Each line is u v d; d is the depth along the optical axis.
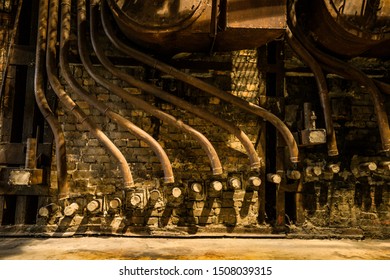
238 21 3.09
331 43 3.68
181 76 3.58
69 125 3.79
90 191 3.72
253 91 3.97
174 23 3.11
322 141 3.51
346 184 3.95
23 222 3.64
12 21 3.96
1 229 3.58
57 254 2.89
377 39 3.37
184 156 3.84
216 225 3.77
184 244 3.37
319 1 3.38
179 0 3.10
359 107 4.05
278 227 3.80
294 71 4.03
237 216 3.81
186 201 3.79
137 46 3.83
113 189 3.74
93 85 3.84
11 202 3.86
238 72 3.98
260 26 3.11
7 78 3.84
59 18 3.98
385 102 4.10
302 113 3.85
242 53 4.01
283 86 4.01
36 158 3.64
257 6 3.11
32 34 3.98
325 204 3.91
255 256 2.92
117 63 3.86
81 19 3.76
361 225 3.88
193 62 3.91
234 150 3.88
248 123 3.93
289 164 3.91
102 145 3.75
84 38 3.71
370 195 3.95
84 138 3.78
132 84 3.61
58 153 3.53
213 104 3.93
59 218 3.67
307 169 3.82
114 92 3.56
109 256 2.85
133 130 3.47
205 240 3.60
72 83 3.56
